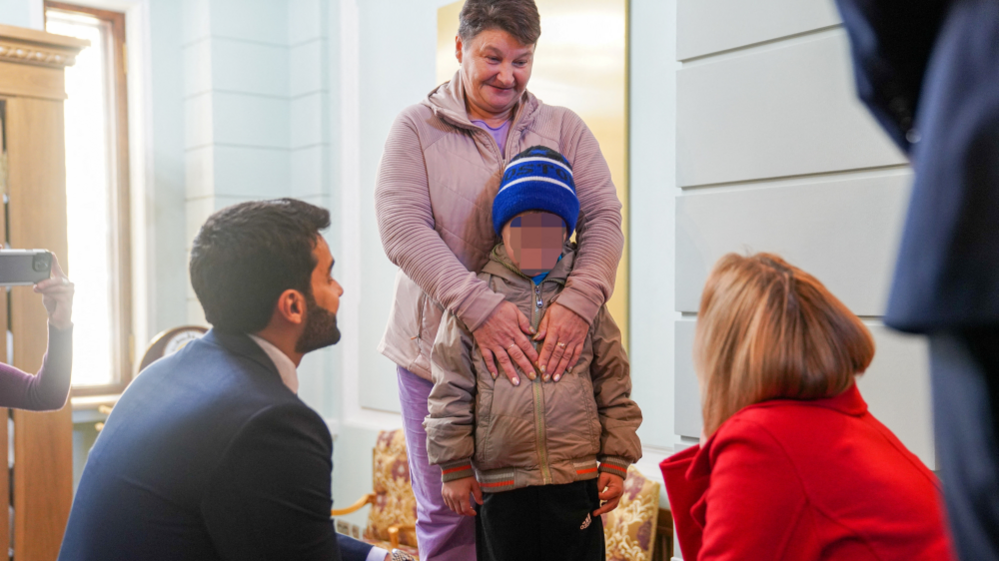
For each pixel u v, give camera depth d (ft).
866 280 5.99
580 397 4.46
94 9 12.34
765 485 3.02
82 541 3.36
